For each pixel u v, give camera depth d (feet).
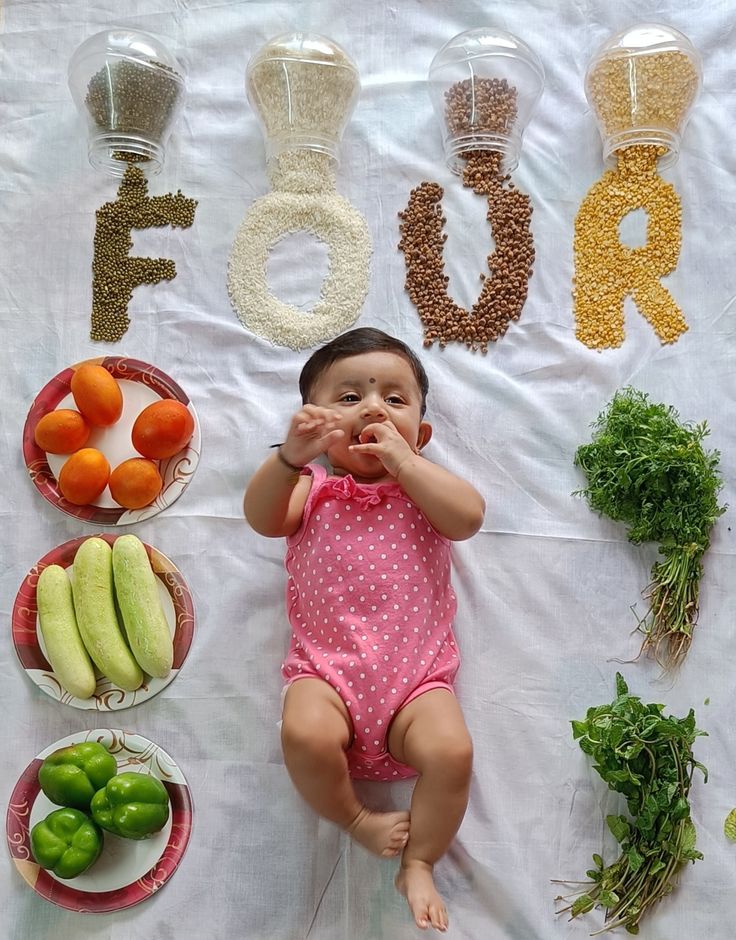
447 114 2.96
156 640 2.61
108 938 2.54
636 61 2.90
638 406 2.77
